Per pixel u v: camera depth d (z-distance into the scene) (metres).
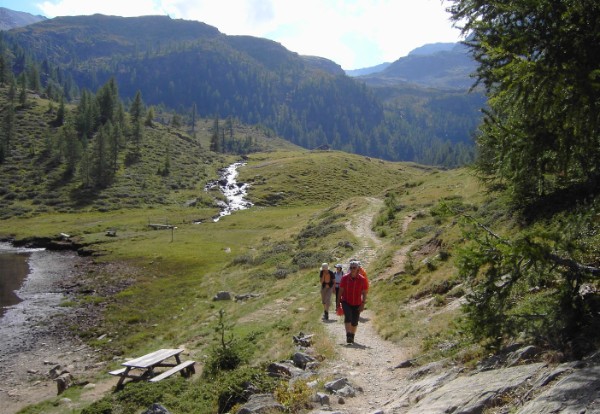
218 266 47.75
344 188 131.00
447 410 6.59
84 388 18.91
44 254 61.44
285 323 20.08
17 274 48.91
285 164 152.88
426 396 7.79
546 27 5.67
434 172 89.69
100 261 54.03
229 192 125.38
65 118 148.25
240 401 9.95
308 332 16.78
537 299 8.34
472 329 8.02
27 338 28.34
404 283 21.23
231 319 25.03
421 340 12.66
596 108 5.58
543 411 5.27
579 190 9.34
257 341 18.17
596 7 5.33
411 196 62.88
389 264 26.70
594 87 5.29
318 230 54.00
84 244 65.56
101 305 35.31
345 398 9.08
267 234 70.31
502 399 6.19
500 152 7.28
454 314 13.40
